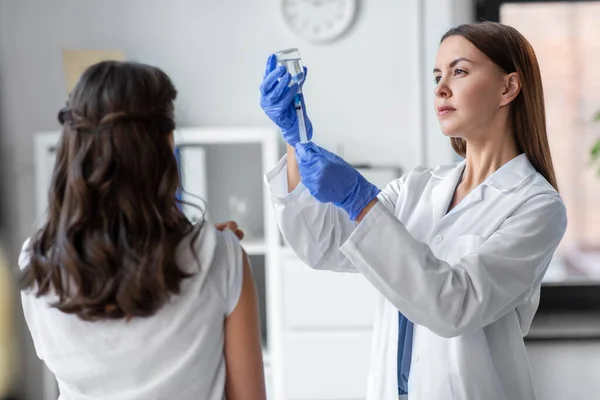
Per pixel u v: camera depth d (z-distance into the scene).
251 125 3.45
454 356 1.47
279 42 3.42
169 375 1.10
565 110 3.39
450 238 1.54
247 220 3.50
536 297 1.56
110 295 1.07
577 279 3.39
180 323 1.10
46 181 3.18
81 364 1.11
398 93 3.42
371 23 3.40
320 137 3.44
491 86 1.51
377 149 3.44
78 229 1.08
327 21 3.39
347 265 1.67
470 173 1.63
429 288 1.31
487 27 1.54
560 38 3.36
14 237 3.47
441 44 1.57
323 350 3.07
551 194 1.50
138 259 1.07
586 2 3.33
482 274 1.34
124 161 1.08
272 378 3.15
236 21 3.41
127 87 1.10
